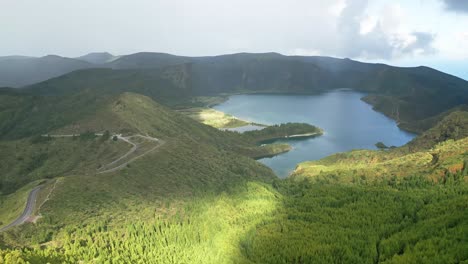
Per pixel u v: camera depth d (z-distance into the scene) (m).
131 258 156.75
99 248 158.88
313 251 162.12
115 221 188.12
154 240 175.38
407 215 188.00
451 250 144.75
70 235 169.88
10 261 119.81
